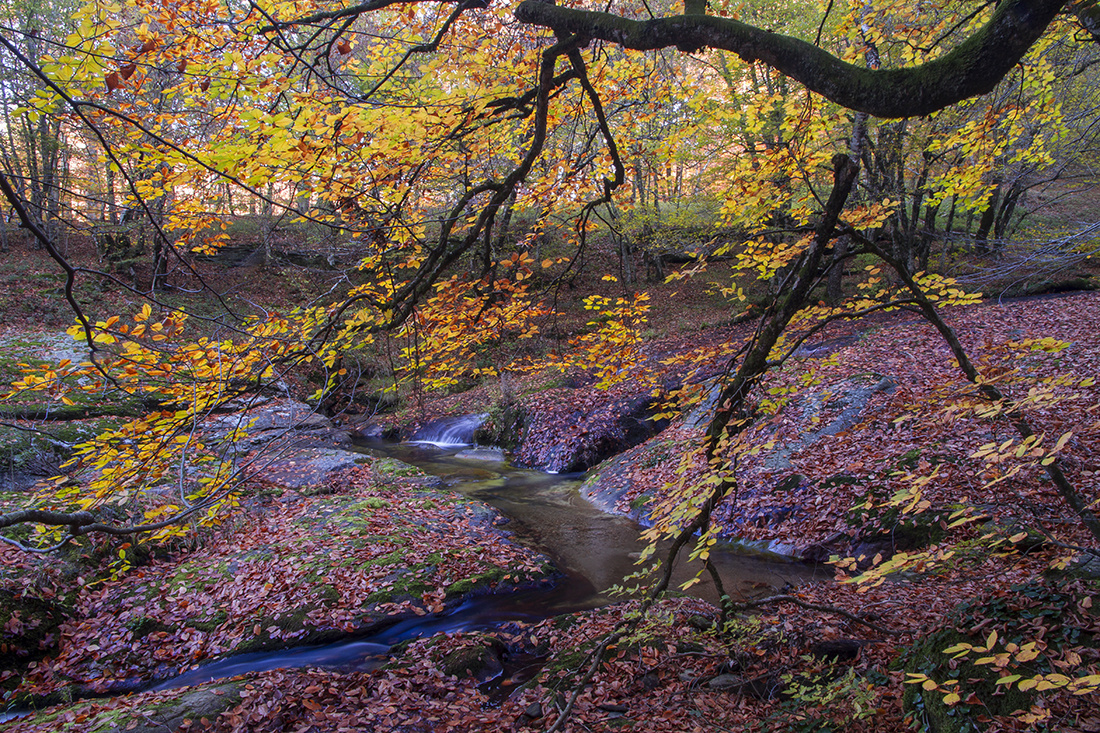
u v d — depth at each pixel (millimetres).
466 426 16578
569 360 5777
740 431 4031
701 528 3979
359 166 3975
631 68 5246
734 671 4867
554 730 3510
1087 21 3525
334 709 4855
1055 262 5883
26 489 8820
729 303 21703
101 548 7500
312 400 4039
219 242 4309
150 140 3672
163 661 6031
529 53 4969
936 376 10414
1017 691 3160
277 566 7430
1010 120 5441
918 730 3457
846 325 16141
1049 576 4027
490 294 4613
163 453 3506
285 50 3484
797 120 5023
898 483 7699
